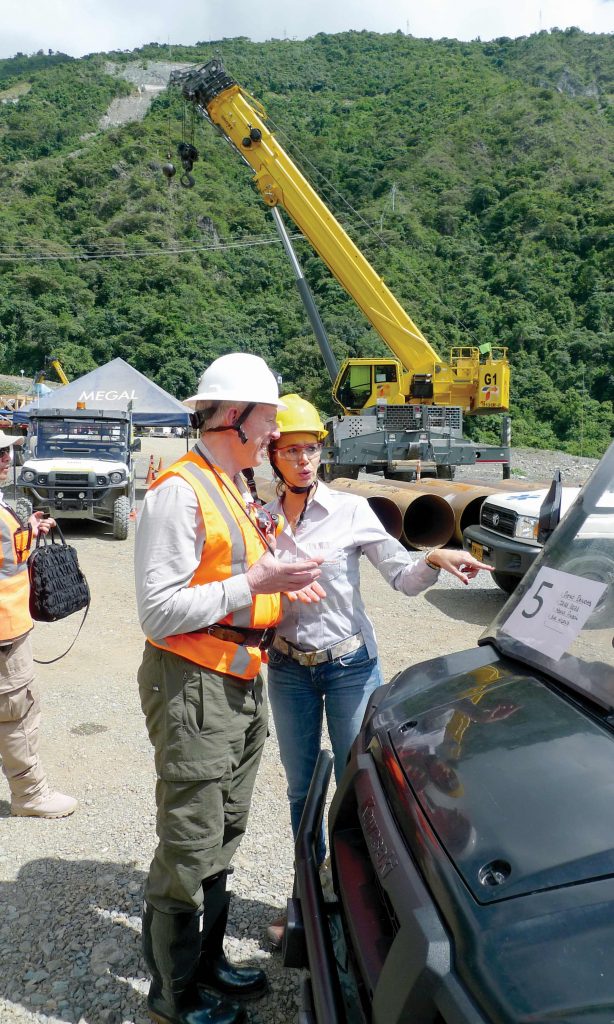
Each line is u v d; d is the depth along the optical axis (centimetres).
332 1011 161
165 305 7300
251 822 371
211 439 239
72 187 9475
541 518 558
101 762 436
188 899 225
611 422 5300
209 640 225
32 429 1273
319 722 293
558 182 8819
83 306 7425
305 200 1884
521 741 175
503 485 1150
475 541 756
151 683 229
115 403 1525
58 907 308
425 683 223
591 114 11431
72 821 374
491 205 8544
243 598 218
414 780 177
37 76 16800
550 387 5650
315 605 279
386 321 1945
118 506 1152
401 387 1994
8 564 354
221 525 226
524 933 129
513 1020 118
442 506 1065
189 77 1869
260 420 237
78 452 1248
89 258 8075
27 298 7438
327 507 282
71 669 594
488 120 10694
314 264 7844
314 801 225
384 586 873
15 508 1177
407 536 1086
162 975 235
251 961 279
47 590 358
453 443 1784
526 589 236
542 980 121
